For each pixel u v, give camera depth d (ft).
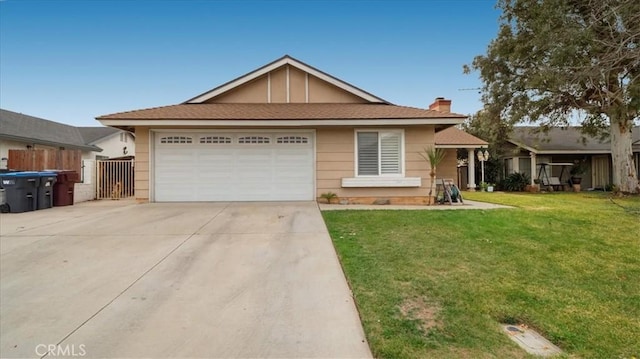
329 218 26.16
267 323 10.51
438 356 8.81
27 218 26.50
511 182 65.41
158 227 23.11
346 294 12.65
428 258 16.74
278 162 36.22
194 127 34.99
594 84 42.22
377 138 36.09
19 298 12.19
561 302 12.37
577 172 67.31
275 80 43.04
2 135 52.65
